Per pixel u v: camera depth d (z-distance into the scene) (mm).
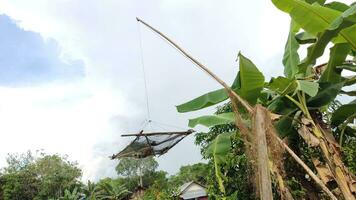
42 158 47438
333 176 5117
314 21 5316
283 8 5363
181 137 14484
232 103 4590
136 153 15609
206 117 6516
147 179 50156
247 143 4449
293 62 6605
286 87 5887
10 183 45625
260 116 4168
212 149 6078
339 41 5582
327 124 6129
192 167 39844
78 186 46750
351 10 4746
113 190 37469
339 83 5773
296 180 6203
